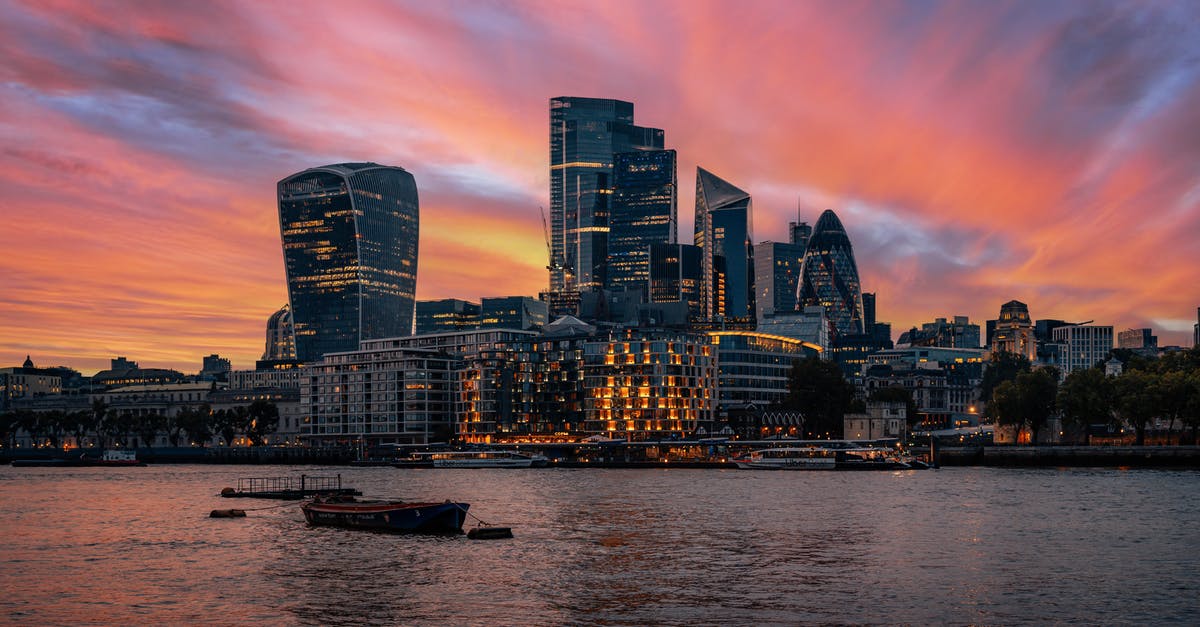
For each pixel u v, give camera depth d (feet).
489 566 415.03
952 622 321.32
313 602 353.10
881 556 435.12
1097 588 367.45
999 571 399.65
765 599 352.49
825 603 346.13
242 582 388.16
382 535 507.71
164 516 615.16
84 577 402.93
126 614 339.77
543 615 332.60
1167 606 340.39
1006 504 629.10
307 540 492.54
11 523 582.76
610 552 448.65
